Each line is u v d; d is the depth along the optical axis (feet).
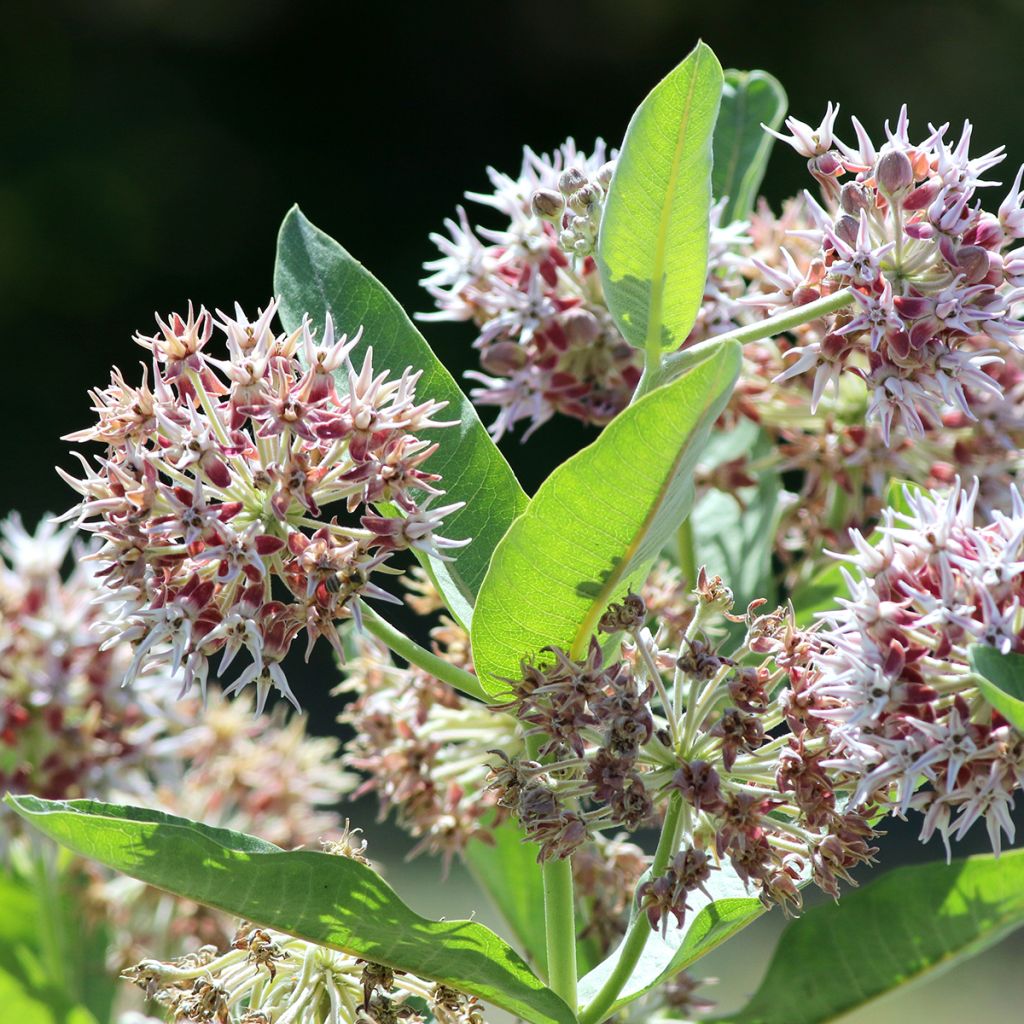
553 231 2.86
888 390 2.64
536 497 2.55
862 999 2.81
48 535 3.07
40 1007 3.01
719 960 5.90
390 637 2.65
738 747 2.59
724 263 2.93
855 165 2.68
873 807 2.61
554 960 2.70
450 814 2.88
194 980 2.66
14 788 3.02
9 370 12.50
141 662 2.60
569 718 2.58
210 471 2.59
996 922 2.78
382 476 2.60
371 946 2.60
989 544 2.57
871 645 2.55
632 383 2.89
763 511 3.08
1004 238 2.64
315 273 2.77
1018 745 2.52
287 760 3.15
